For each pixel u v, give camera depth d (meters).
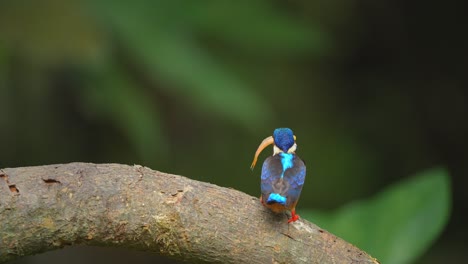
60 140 13.60
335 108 16.55
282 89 15.95
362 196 15.84
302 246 6.45
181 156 14.86
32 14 9.35
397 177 16.34
